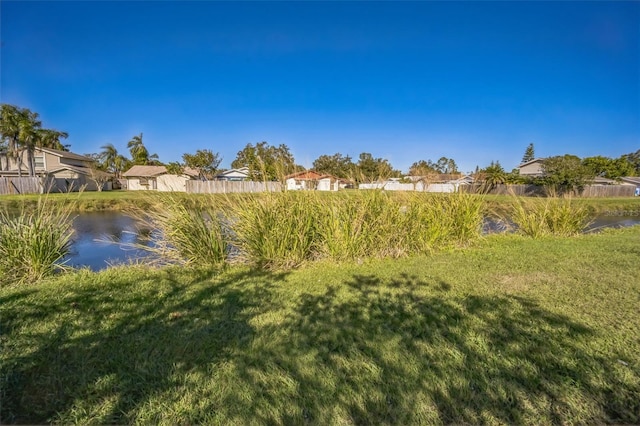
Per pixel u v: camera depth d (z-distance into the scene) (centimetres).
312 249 517
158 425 158
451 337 244
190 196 535
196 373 198
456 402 175
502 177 2852
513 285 376
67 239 477
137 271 439
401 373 198
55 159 3272
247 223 488
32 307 301
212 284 379
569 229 815
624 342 237
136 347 229
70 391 181
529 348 228
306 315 287
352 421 161
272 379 192
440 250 590
